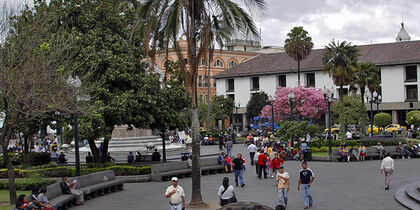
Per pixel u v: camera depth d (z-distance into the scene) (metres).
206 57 15.98
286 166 30.08
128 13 27.69
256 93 75.75
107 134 24.09
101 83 23.92
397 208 15.66
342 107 46.00
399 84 67.44
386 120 59.91
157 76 28.41
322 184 21.61
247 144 50.12
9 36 18.25
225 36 17.14
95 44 24.53
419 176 23.80
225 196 13.50
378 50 71.69
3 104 17.41
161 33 17.22
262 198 18.06
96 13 25.88
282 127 37.38
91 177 19.78
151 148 35.47
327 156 32.97
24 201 12.84
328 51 49.81
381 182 21.89
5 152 16.20
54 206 15.03
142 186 22.56
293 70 75.06
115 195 19.83
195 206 16.22
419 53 66.88
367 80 52.31
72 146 48.53
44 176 23.64
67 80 19.02
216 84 84.25
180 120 27.34
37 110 16.66
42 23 20.58
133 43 26.78
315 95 57.62
